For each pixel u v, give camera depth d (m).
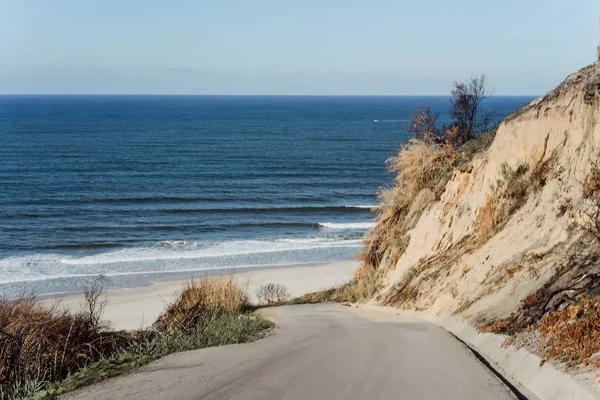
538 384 6.30
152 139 128.25
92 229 50.25
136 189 69.38
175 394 6.34
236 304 16.83
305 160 95.56
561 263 9.11
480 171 16.28
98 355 9.49
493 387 6.31
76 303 28.86
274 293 28.16
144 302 29.83
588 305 7.13
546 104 13.89
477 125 24.94
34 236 47.84
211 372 7.40
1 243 45.47
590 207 9.71
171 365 8.09
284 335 10.69
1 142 117.31
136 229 50.44
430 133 23.30
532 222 11.58
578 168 11.07
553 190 11.56
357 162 93.44
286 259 40.62
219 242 46.00
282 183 74.62
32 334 8.79
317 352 8.60
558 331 7.02
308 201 63.25
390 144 119.31
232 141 125.44
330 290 24.84
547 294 8.49
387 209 22.55
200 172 82.75
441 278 14.24
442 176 20.08
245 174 81.50
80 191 67.62
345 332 10.69
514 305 9.17
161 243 45.53
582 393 5.44
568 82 13.41
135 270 37.88
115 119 197.75
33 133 139.00
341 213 57.72
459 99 24.50
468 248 14.32
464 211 16.47
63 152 102.69
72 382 7.36
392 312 15.32
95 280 34.88
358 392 6.29
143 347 9.92
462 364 7.42
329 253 42.22
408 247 18.88
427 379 6.75
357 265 37.94
